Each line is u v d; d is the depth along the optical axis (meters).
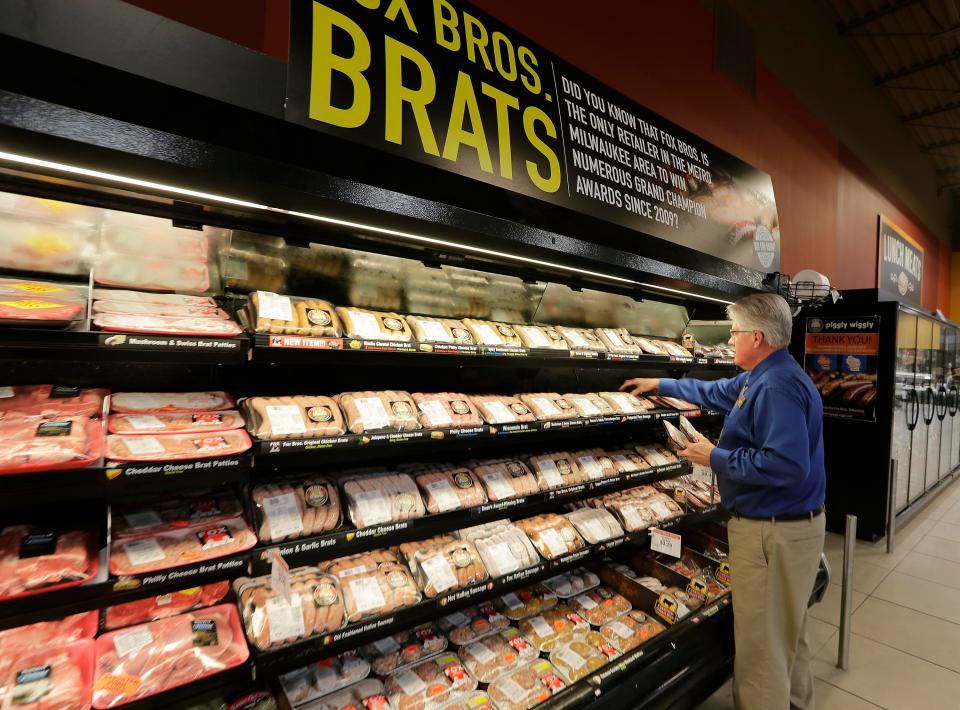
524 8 2.78
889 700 2.27
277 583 1.21
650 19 3.65
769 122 5.12
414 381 1.99
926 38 6.64
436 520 1.60
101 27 0.95
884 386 4.11
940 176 11.51
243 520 1.35
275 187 1.13
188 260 1.46
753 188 3.01
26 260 1.24
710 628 2.04
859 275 7.59
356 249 1.67
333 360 1.42
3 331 0.98
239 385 1.61
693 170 2.59
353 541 1.42
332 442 1.38
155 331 1.15
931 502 5.45
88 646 1.14
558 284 2.27
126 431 1.17
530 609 2.05
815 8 5.89
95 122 0.92
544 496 1.89
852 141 7.18
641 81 3.58
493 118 1.67
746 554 1.86
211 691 1.14
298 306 1.48
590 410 2.14
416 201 1.37
